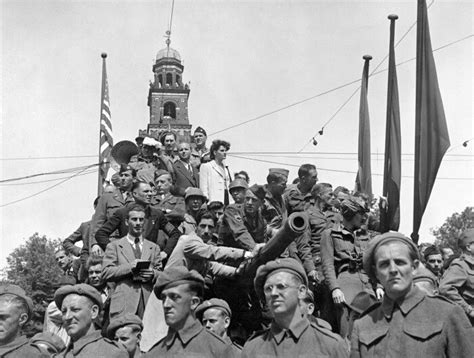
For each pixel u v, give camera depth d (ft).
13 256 198.39
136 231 32.37
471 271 31.19
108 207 43.52
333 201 40.40
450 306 16.62
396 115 50.96
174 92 307.78
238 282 30.07
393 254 17.06
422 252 41.86
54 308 35.45
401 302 17.11
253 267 27.48
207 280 30.81
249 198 34.06
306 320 18.62
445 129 45.11
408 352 16.37
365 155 60.13
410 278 17.08
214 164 49.60
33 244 199.41
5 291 22.18
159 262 32.55
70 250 49.96
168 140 55.93
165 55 315.58
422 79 46.62
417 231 44.37
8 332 21.74
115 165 55.47
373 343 16.96
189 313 19.40
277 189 36.47
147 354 19.36
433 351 16.25
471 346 16.07
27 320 22.50
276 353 18.02
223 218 32.60
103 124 79.36
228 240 32.63
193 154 59.62
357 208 32.22
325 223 37.70
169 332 19.48
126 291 29.63
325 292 33.22
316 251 37.09
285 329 18.29
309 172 40.65
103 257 32.73
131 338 27.02
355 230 32.63
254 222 34.35
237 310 32.27
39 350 21.81
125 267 30.01
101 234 36.52
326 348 17.88
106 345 22.58
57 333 34.83
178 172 52.03
